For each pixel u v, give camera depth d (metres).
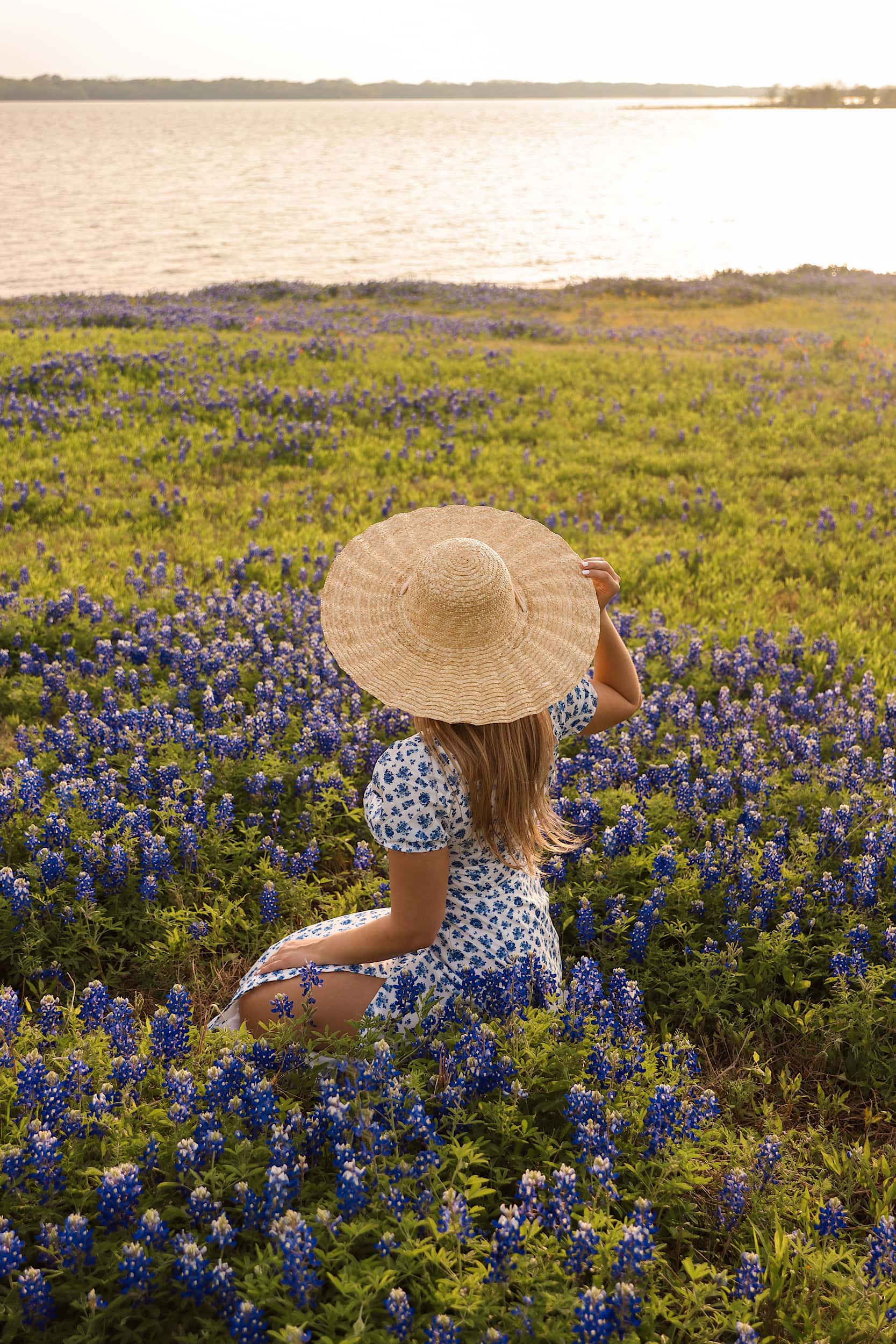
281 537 10.65
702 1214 3.40
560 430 15.34
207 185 86.31
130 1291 2.71
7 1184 3.01
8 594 8.09
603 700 4.08
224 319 24.70
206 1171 3.09
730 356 22.27
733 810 5.62
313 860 5.21
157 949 4.67
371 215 66.38
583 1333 2.60
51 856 4.83
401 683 3.26
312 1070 3.64
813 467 13.72
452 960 3.71
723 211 72.75
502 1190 3.37
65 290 36.03
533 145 166.38
